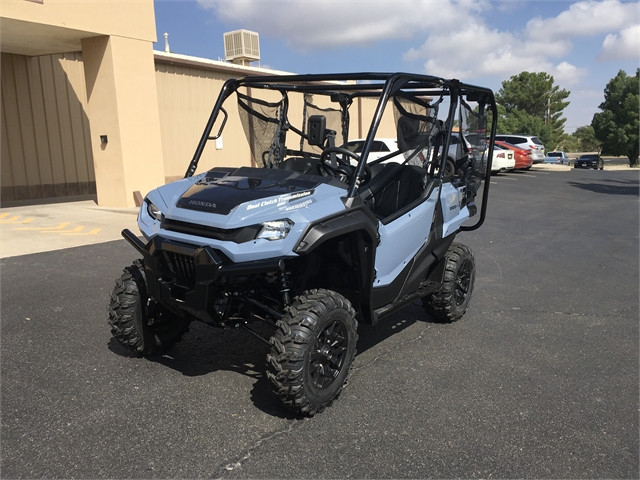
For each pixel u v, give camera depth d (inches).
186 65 551.8
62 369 145.8
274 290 139.6
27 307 193.8
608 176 903.1
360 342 173.5
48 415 122.1
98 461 105.7
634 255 311.6
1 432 114.8
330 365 130.3
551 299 224.4
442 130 176.2
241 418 123.3
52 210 395.9
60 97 480.1
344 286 147.3
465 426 122.5
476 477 104.1
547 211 482.0
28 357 152.8
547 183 737.0
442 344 172.7
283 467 105.6
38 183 470.9
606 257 305.3
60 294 208.7
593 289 240.4
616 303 220.4
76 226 337.7
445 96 176.1
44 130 471.2
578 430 122.1
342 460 108.3
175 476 102.0
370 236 132.8
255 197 124.9
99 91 401.7
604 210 493.4
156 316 153.5
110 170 411.2
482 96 188.1
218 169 153.3
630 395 139.6
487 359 161.2
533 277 259.4
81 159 501.0
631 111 2303.2
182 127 558.3
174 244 124.9
